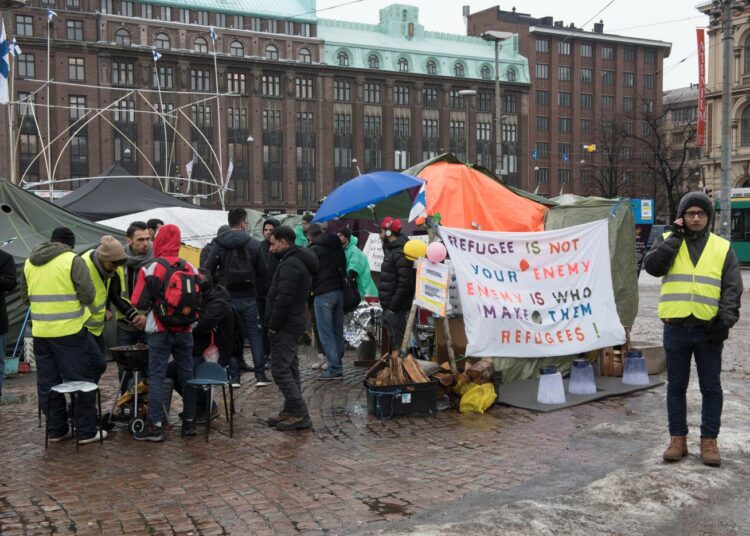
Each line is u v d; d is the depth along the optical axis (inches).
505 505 197.5
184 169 2620.6
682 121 3695.9
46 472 234.7
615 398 334.0
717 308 225.9
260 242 413.7
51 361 273.0
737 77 1983.3
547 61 3452.3
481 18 3587.6
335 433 280.2
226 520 193.0
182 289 266.1
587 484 218.8
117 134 2527.1
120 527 189.0
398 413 302.4
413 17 3206.2
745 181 2011.6
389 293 351.9
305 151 2871.6
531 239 356.2
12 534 185.2
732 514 194.4
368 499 207.9
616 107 3587.6
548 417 300.7
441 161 397.7
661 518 191.5
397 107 3053.6
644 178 2945.4
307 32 2869.1
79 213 639.8
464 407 311.1
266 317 288.4
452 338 350.9
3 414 316.8
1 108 2289.6
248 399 343.3
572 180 3508.9
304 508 201.2
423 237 477.7
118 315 301.0
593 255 370.3
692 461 233.6
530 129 3380.9
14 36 2356.1
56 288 265.4
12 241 451.5
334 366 389.4
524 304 349.4
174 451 257.4
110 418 293.4
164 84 2598.4
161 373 270.8
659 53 3683.6
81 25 2470.5
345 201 336.2
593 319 366.0
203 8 2667.3
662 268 231.6
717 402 230.1
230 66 2704.2
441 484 220.4
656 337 556.1
